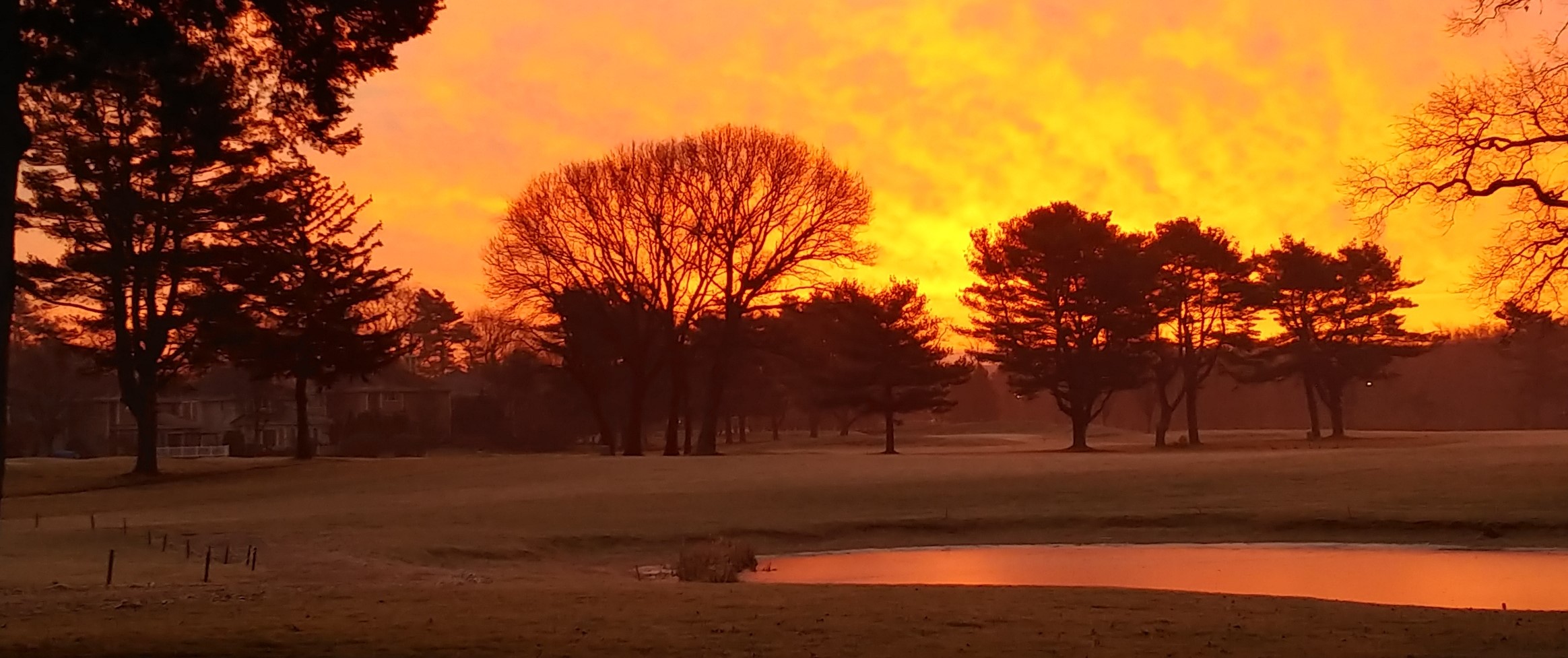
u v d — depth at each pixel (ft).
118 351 165.99
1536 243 88.53
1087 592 54.34
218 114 57.52
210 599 50.47
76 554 82.07
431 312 431.43
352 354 182.29
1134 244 251.60
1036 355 253.65
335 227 181.68
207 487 152.76
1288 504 107.14
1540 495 103.50
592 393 236.02
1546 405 377.50
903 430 417.28
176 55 51.90
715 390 230.07
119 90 58.75
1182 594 53.36
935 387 273.54
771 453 242.37
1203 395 453.99
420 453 286.46
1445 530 94.73
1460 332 409.69
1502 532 92.68
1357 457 151.02
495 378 342.44
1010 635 39.32
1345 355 279.69
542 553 92.68
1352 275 270.67
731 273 220.23
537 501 120.78
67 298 161.58
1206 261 260.42
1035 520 106.93
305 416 196.75
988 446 302.66
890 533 104.06
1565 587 69.46
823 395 280.31
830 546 99.96
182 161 110.11
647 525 104.99
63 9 46.93
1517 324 92.84
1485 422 396.37
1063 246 245.65
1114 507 110.93
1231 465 143.84
